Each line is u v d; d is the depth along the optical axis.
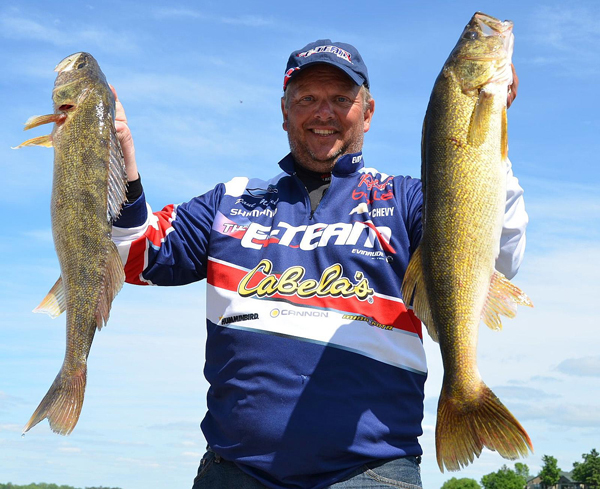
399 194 4.17
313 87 4.46
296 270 4.00
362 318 3.83
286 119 4.90
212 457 3.96
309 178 4.55
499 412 3.16
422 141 3.64
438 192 3.43
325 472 3.60
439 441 3.28
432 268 3.42
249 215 4.36
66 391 3.34
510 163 3.91
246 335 3.90
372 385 3.72
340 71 4.47
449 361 3.33
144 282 4.39
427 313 3.48
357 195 4.22
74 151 3.43
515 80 3.68
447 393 3.31
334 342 3.77
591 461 108.50
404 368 3.81
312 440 3.59
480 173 3.38
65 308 3.43
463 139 3.42
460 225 3.37
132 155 3.92
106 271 3.45
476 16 3.72
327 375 3.72
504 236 3.86
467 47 3.57
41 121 3.47
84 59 3.62
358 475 3.58
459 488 132.25
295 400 3.69
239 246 4.22
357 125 4.57
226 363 3.95
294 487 3.62
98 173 3.44
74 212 3.41
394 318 3.86
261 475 3.70
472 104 3.46
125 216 4.02
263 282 4.03
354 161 4.31
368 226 4.06
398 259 3.96
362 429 3.61
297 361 3.76
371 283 3.92
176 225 4.39
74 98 3.47
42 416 3.28
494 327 3.37
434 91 3.60
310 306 3.88
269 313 3.91
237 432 3.78
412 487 3.64
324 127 4.46
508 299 3.37
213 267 4.24
